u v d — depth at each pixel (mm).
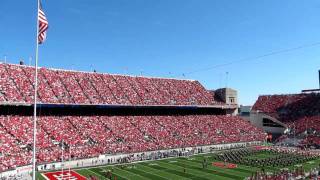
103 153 65500
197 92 104875
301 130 95375
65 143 64750
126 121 81688
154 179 49688
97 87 85000
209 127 92062
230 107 104750
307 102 107688
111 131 75000
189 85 107188
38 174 52375
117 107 82875
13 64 76938
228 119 101125
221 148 82250
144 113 89250
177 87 102750
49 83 77688
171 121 89188
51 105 71500
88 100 77938
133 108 87062
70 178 49969
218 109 105062
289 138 93625
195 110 99625
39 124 67688
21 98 68250
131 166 59562
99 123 76625
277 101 114750
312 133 92125
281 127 103188
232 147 84000
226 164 61406
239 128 96812
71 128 70750
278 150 78250
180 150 75750
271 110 111188
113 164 61375
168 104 90438
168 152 72625
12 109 69188
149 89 94875
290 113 105438
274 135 102375
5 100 65375
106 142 70000
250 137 92625
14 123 64438
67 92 77562
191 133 85625
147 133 79125
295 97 112688
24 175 51562
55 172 54000
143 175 52375
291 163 61281
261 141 93625
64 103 73500
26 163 54406
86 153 63625
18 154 55781
